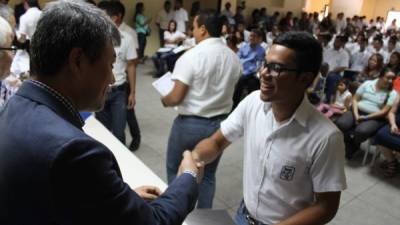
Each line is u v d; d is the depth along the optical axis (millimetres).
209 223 1135
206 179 1994
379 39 6668
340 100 3967
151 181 1396
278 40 1002
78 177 561
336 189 997
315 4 12938
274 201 1124
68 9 622
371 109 3383
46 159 552
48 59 613
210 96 1879
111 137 1789
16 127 601
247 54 4883
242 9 8992
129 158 1575
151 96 4930
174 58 5047
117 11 2480
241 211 1289
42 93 631
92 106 700
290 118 1037
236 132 1275
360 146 3643
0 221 618
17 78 1701
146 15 7613
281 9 10586
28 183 564
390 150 3139
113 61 689
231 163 3102
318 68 1006
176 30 7254
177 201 779
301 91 1020
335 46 5758
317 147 1003
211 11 1901
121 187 622
